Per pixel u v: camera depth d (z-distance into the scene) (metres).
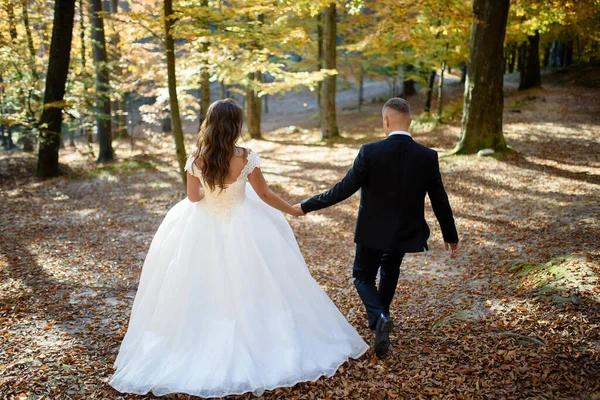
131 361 2.83
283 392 2.69
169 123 26.59
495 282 4.36
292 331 2.90
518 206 7.30
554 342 2.92
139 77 14.15
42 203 9.63
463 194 8.38
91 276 4.97
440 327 3.49
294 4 8.49
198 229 3.04
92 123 14.71
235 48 8.11
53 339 3.40
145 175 13.04
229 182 3.02
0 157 15.24
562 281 3.70
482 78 10.46
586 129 12.80
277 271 3.03
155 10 7.77
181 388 2.60
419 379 2.78
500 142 10.72
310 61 19.50
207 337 2.83
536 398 2.45
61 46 11.88
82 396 2.65
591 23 12.32
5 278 4.81
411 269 5.31
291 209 3.13
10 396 2.62
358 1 9.59
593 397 2.38
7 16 12.01
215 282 2.94
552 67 30.14
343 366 2.96
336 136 17.77
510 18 15.78
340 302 4.34
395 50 16.97
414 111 23.73
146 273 3.19
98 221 8.00
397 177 2.99
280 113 35.09
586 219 5.83
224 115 2.92
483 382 2.66
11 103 12.23
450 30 11.14
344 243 6.66
